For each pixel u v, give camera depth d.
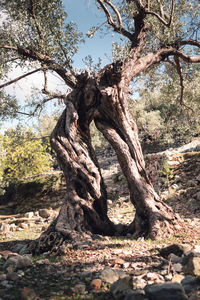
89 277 4.10
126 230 8.44
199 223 8.38
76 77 8.34
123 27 9.17
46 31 8.84
